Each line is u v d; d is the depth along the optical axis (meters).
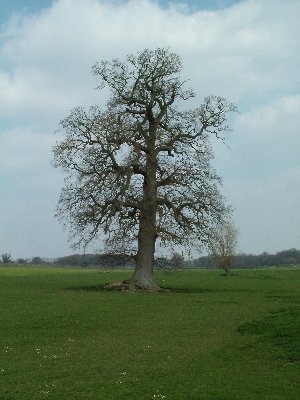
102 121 49.47
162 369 18.38
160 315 31.47
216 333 25.19
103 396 15.33
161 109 52.53
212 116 52.84
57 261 186.50
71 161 49.72
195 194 50.16
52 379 17.19
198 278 82.25
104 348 22.03
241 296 44.19
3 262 196.00
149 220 50.25
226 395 15.20
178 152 52.28
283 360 19.53
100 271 114.19
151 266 51.22
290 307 31.25
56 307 35.09
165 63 52.62
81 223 49.31
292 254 199.12
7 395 15.45
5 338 24.28
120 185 48.25
